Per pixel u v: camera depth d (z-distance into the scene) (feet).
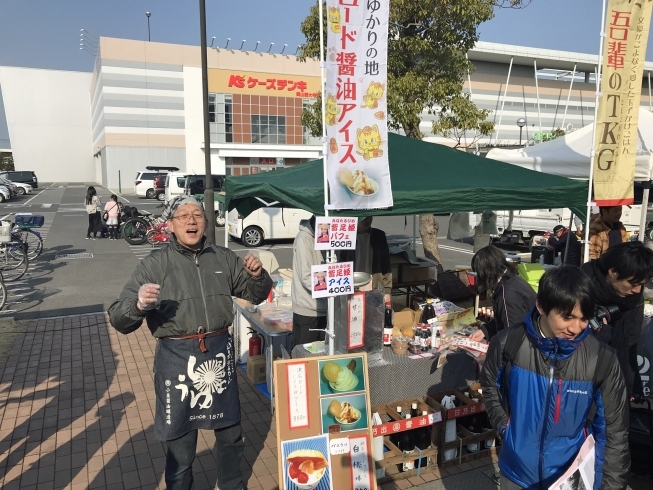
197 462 11.49
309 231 13.19
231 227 49.06
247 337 17.13
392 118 28.37
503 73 145.07
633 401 10.82
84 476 10.93
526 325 6.38
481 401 11.50
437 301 14.43
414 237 22.80
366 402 10.03
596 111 14.15
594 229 16.26
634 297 8.65
